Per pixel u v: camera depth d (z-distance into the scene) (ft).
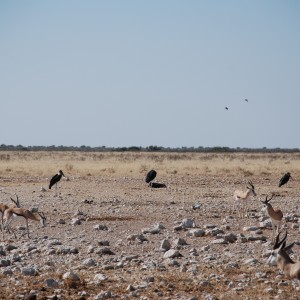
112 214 173.68
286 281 98.32
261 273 103.14
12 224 156.46
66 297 89.35
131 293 91.15
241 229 152.46
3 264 108.88
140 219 165.27
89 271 105.60
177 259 115.55
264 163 479.00
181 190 248.52
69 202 200.34
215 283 97.40
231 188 262.06
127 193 233.14
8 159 521.65
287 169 388.78
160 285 95.35
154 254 121.08
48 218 164.96
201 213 178.81
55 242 129.80
